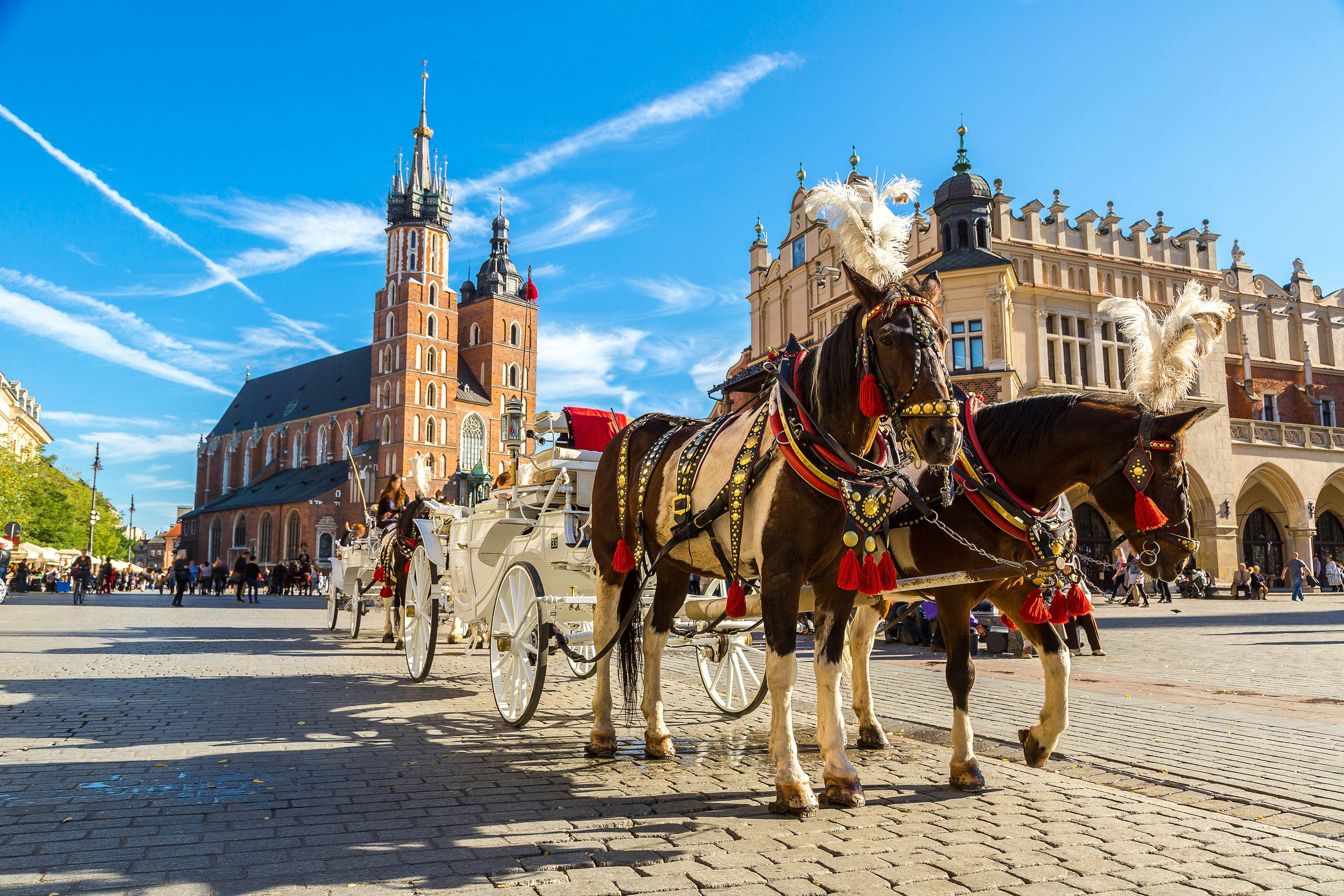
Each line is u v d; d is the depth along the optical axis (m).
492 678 6.83
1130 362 5.04
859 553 3.88
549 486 7.63
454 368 88.88
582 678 6.89
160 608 28.08
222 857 3.44
